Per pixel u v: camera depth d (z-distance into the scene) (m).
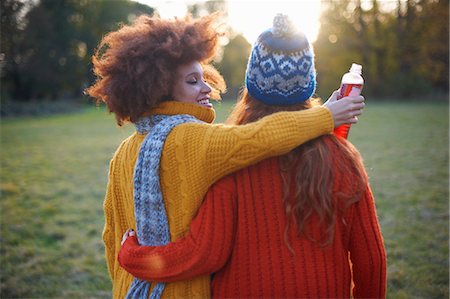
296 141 1.24
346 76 1.40
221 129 1.30
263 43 1.29
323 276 1.29
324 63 28.30
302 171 1.27
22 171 7.79
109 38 1.46
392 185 5.95
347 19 27.61
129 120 1.49
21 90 27.83
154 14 1.56
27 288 3.36
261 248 1.30
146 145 1.38
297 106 1.34
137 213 1.42
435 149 8.91
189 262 1.30
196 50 1.40
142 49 1.36
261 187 1.30
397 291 3.16
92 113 23.77
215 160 1.28
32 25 26.39
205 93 1.48
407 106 21.91
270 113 1.34
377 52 27.33
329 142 1.31
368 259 1.33
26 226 4.70
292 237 1.28
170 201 1.36
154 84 1.36
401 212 4.78
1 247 4.12
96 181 6.89
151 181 1.36
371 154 8.57
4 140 12.33
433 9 25.31
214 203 1.30
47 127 16.12
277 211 1.29
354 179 1.30
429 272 3.39
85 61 30.53
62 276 3.56
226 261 1.35
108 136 12.92
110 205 1.60
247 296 1.30
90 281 3.49
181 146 1.33
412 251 3.77
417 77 26.72
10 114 21.73
